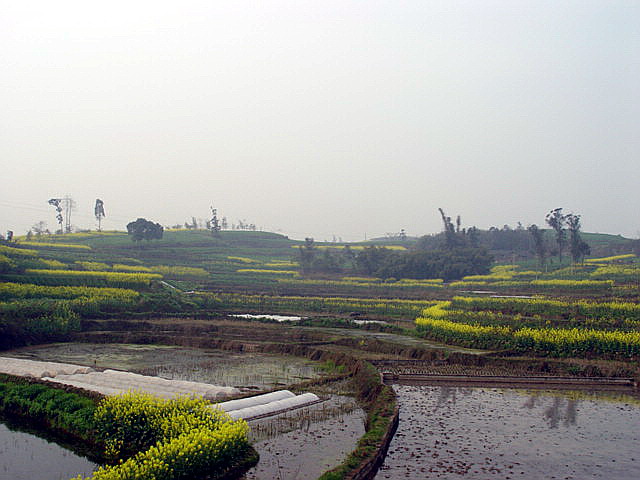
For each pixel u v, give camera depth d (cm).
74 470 2008
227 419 2198
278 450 2181
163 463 1723
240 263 12344
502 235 16012
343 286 9756
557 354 3978
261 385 3297
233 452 1970
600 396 3116
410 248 17675
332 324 5888
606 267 9469
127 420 2123
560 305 5503
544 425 2553
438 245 15475
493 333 4306
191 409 2183
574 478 1942
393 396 2891
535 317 5216
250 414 2602
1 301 5462
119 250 12256
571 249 10188
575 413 2756
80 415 2358
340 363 3972
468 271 10962
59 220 16900
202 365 3953
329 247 17338
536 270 10800
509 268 11362
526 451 2205
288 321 6062
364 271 12069
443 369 3719
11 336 4706
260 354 4531
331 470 1872
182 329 5550
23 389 2742
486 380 3438
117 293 6488
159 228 13175
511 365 3778
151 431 2081
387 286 9669
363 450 2070
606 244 14812
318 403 2912
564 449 2236
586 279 8656
